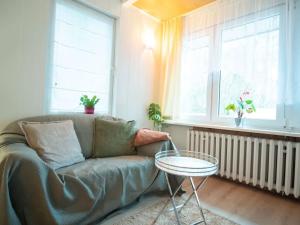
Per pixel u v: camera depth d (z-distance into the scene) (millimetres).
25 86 2002
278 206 1871
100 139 2129
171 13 3086
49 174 1272
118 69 2855
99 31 2686
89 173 1485
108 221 1518
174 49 3154
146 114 3264
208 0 2678
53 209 1242
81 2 2465
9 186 1146
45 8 2117
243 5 2445
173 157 1730
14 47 1918
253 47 2328
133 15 3004
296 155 1947
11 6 1887
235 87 2502
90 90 2623
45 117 1984
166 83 3223
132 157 1982
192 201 1910
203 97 2896
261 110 2299
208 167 1399
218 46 2680
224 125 2631
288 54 2086
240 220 1605
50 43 2215
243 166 2322
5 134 1690
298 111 2074
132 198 1722
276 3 2207
